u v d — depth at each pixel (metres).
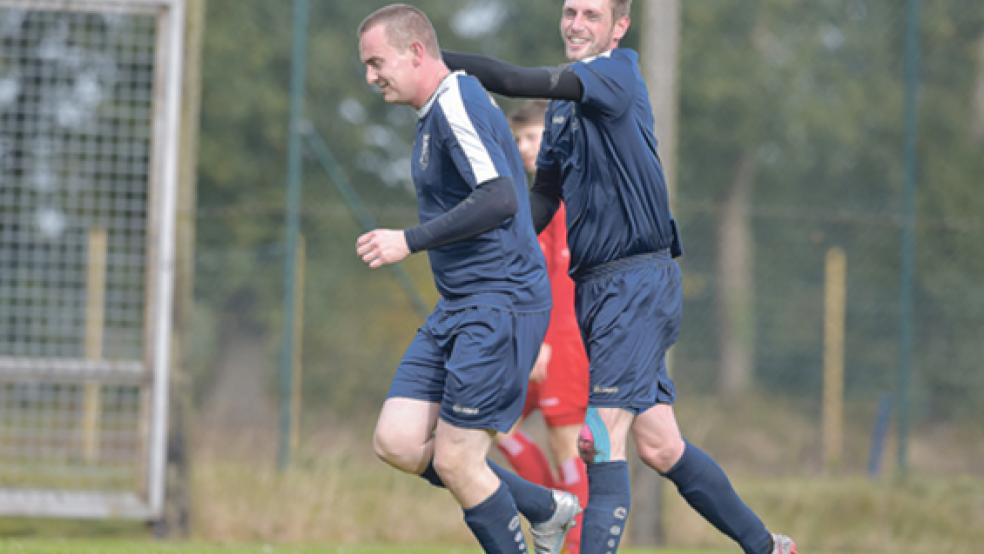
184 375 23.23
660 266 13.86
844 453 42.06
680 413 38.47
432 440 13.53
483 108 12.80
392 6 13.15
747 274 59.28
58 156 26.08
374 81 13.06
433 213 13.27
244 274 62.34
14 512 22.56
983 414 43.34
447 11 56.84
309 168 59.50
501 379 12.92
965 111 65.88
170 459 23.09
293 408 29.59
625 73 13.51
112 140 25.50
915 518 27.38
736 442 47.16
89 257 24.53
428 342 13.62
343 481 26.67
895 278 52.91
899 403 30.70
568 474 18.09
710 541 25.31
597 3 13.83
